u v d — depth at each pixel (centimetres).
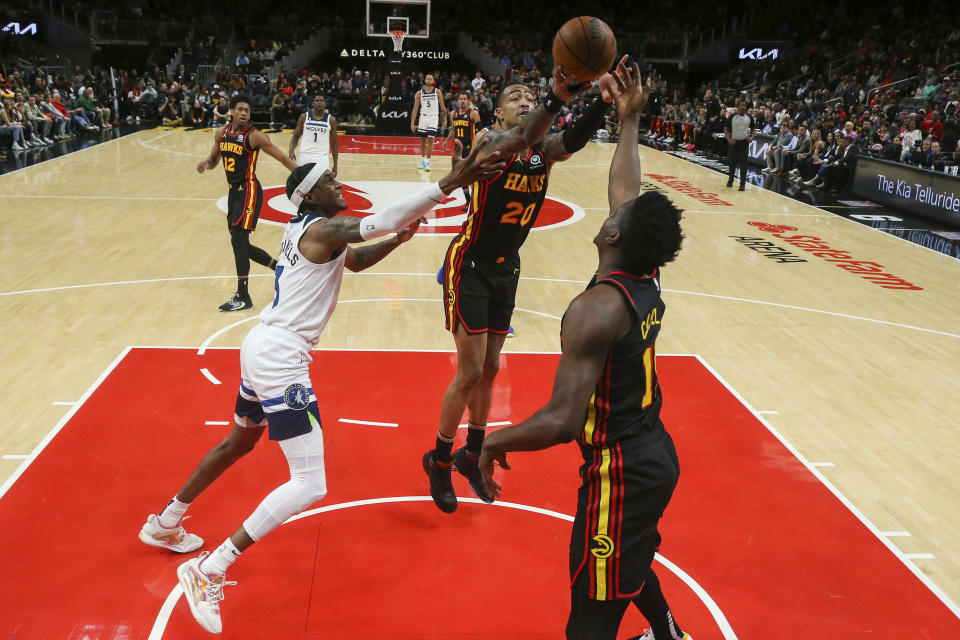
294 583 350
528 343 657
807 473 457
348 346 637
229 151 693
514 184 367
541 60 3072
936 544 395
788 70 2605
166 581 347
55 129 1977
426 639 316
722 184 1559
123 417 500
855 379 604
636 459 257
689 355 641
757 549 383
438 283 820
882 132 1572
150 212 1134
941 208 1209
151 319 689
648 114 2666
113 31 2819
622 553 258
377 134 2381
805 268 930
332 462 457
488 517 407
